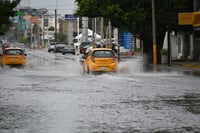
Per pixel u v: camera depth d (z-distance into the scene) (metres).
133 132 14.34
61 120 16.55
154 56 56.50
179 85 29.75
